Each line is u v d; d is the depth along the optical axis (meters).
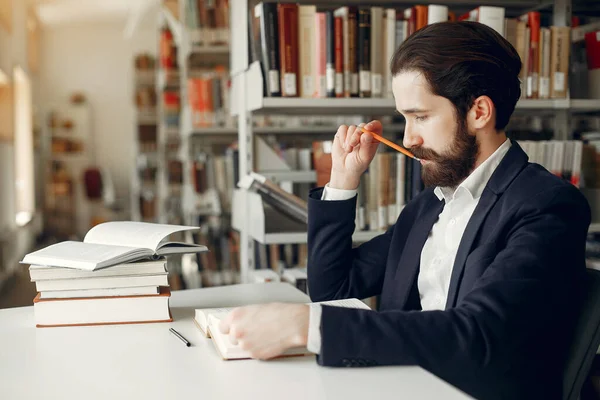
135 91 9.10
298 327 0.91
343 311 0.92
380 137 1.37
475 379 1.00
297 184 2.53
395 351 0.88
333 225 1.42
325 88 2.14
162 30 5.66
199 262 3.85
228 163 4.04
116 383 0.87
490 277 0.98
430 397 0.80
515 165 1.15
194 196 4.07
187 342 1.05
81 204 10.30
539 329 0.96
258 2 2.23
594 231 2.28
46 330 1.16
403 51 1.12
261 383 0.86
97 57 10.59
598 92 2.32
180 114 6.16
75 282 1.19
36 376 0.91
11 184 6.63
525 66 2.23
